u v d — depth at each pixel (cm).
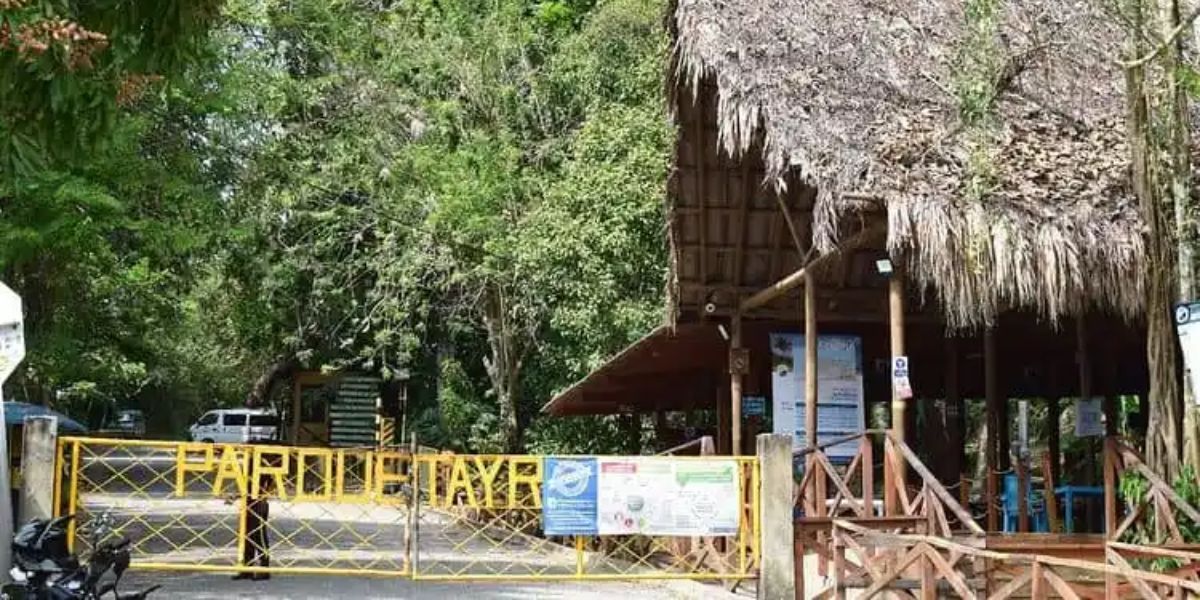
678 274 1446
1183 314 821
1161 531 960
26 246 1191
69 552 802
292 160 1984
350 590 1182
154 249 1394
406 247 2258
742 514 968
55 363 1627
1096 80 1202
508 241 2081
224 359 3706
